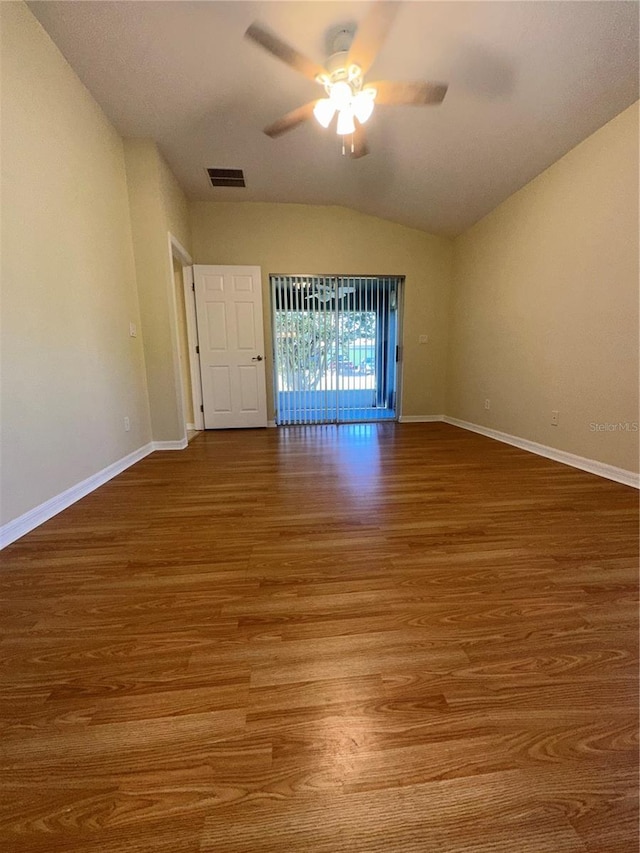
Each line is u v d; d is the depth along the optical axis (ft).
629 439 8.02
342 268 15.39
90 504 7.27
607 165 8.18
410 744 2.65
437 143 9.86
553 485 8.09
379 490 7.91
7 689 3.14
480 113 8.50
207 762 2.53
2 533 5.56
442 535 5.81
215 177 12.35
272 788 2.37
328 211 14.99
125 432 9.91
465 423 15.26
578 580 4.61
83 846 2.09
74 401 7.53
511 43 6.64
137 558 5.23
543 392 10.61
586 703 2.97
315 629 3.82
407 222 15.14
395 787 2.37
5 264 5.70
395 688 3.12
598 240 8.53
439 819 2.21
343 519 6.46
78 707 2.95
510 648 3.54
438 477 8.76
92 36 6.87
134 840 2.12
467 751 2.60
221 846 2.09
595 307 8.70
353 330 16.70
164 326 11.27
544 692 3.07
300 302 15.87
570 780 2.41
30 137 6.33
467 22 6.29
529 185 10.75
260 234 14.76
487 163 10.35
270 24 6.59
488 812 2.24
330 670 3.31
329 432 14.69
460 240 15.03
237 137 10.05
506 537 5.72
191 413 15.66
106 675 3.27
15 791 2.38
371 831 2.15
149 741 2.68
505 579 4.64
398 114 8.78
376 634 3.74
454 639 3.67
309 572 4.85
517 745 2.64
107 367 8.98
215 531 6.05
